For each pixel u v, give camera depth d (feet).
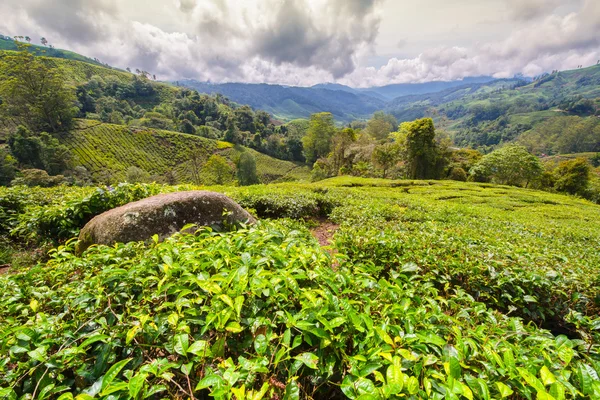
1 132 214.90
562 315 13.14
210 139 309.01
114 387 4.89
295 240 10.87
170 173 238.68
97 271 9.93
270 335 6.21
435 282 14.39
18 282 9.59
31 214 20.07
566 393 6.11
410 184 97.19
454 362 5.57
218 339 6.37
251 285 7.18
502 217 41.68
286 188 49.21
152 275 8.77
